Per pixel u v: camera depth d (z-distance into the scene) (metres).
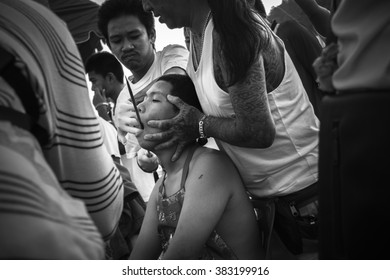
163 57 2.56
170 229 1.72
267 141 1.58
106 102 3.24
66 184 1.23
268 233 1.75
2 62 0.93
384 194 0.97
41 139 1.06
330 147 1.05
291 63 1.72
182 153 1.73
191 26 1.75
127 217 2.44
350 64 1.05
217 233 1.69
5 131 0.83
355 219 1.01
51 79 1.10
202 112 1.77
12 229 0.70
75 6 3.64
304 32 1.88
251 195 1.84
